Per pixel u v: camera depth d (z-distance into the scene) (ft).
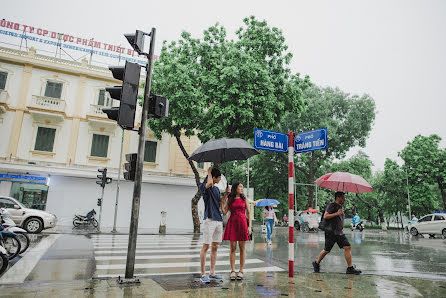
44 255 26.35
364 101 106.32
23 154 60.75
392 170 121.19
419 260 28.09
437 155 110.01
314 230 71.41
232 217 17.72
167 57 53.16
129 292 14.16
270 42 51.62
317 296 14.12
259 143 18.29
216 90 48.37
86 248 31.37
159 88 51.70
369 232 81.30
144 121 16.98
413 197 115.03
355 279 18.22
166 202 70.79
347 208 157.38
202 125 55.16
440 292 15.42
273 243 42.14
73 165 63.77
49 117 62.95
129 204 67.77
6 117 60.54
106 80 68.59
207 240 17.02
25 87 62.28
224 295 13.94
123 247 32.81
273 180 118.42
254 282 16.85
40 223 44.37
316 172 121.19
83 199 64.49
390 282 17.57
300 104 53.01
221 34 54.03
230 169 130.31
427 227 63.31
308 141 18.37
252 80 47.01
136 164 16.79
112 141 67.67
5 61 61.82
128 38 17.28
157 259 25.70
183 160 72.33
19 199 59.82
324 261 26.45
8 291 14.26
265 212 40.47
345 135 103.71
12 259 23.97
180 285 15.79
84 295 13.60
